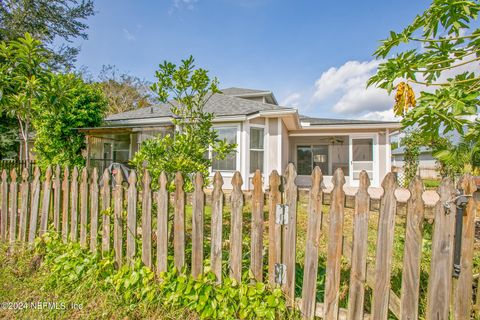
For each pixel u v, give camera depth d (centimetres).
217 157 301
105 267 229
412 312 156
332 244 174
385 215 162
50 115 847
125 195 246
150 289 204
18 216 339
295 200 183
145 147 267
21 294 214
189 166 259
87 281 221
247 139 872
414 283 157
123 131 960
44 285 221
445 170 804
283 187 187
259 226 191
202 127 302
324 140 1291
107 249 241
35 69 307
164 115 1062
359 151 1061
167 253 217
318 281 218
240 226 196
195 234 207
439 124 179
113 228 248
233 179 199
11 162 1120
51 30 1391
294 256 183
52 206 294
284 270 186
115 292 210
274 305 179
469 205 148
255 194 192
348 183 1069
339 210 172
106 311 192
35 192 296
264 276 212
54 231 275
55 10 1377
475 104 171
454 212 149
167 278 206
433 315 153
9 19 1233
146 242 223
